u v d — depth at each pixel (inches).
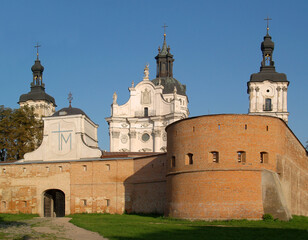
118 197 2869.1
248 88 5132.9
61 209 3061.0
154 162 2741.1
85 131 3203.7
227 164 2151.8
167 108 4562.0
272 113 4977.9
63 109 3255.4
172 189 2311.8
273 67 5137.8
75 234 1787.6
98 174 2940.5
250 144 2176.4
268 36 5211.6
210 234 1699.1
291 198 2470.5
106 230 1859.0
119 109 4658.0
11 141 3880.4
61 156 3134.8
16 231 1893.5
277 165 2239.2
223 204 2123.5
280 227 1883.6
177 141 2309.3
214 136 2183.8
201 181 2176.4
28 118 4084.6
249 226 1923.0
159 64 5295.3
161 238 1622.8
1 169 3137.3
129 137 4566.9
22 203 3068.4
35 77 5378.9
